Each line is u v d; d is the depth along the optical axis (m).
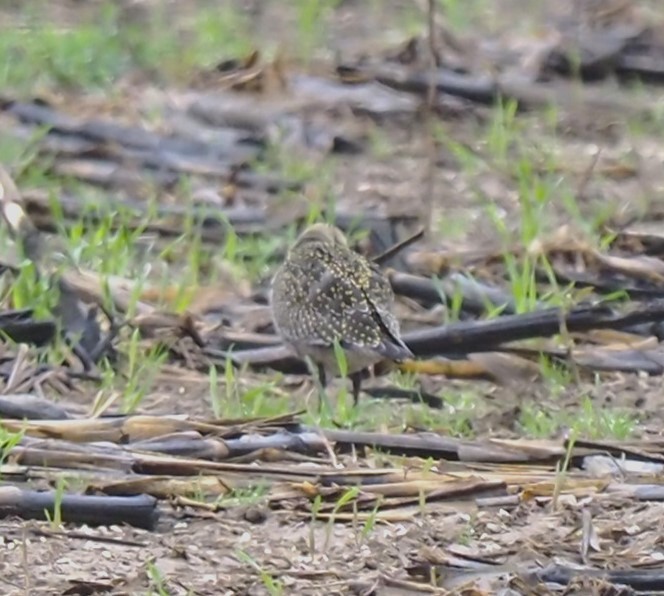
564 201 16.50
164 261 15.39
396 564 9.78
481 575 9.57
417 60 20.97
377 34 22.80
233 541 10.04
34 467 10.78
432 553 9.79
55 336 13.32
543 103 20.06
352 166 18.23
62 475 10.63
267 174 17.73
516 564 9.70
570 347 13.28
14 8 24.06
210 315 14.32
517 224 16.41
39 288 13.78
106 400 12.20
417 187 17.53
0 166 15.74
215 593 9.38
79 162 17.88
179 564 9.73
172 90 20.28
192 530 10.18
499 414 12.33
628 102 20.25
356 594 9.41
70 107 19.59
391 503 10.48
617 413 12.35
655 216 16.58
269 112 19.34
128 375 12.88
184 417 11.58
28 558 9.76
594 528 10.09
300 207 16.58
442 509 10.45
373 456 11.16
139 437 11.27
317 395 12.81
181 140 18.36
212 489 10.57
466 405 12.66
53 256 14.70
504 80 20.48
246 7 24.25
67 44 21.53
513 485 10.72
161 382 12.95
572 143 19.09
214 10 23.92
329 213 15.94
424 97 19.88
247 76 20.23
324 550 9.93
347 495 10.25
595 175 17.75
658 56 21.36
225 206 16.75
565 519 10.30
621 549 9.91
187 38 22.59
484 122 19.48
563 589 9.36
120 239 15.11
